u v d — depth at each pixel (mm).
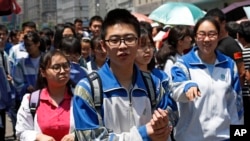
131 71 2797
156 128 2562
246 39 5836
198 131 4008
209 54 4078
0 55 7406
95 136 2658
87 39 7086
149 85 2865
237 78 4219
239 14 11969
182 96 3707
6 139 8648
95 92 2715
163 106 2922
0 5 6574
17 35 13906
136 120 2779
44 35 11156
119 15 2699
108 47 2699
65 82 4195
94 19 8859
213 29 4027
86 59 7086
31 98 4219
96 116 2705
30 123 4203
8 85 6797
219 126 4000
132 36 2680
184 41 5520
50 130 4105
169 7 10016
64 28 7793
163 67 5426
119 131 2752
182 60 4117
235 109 4191
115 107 2736
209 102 4016
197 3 27406
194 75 4059
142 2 41312
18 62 7457
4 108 6750
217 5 25672
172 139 4164
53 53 4207
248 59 5441
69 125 4125
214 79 4070
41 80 4293
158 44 8570
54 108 4188
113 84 2746
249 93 5094
